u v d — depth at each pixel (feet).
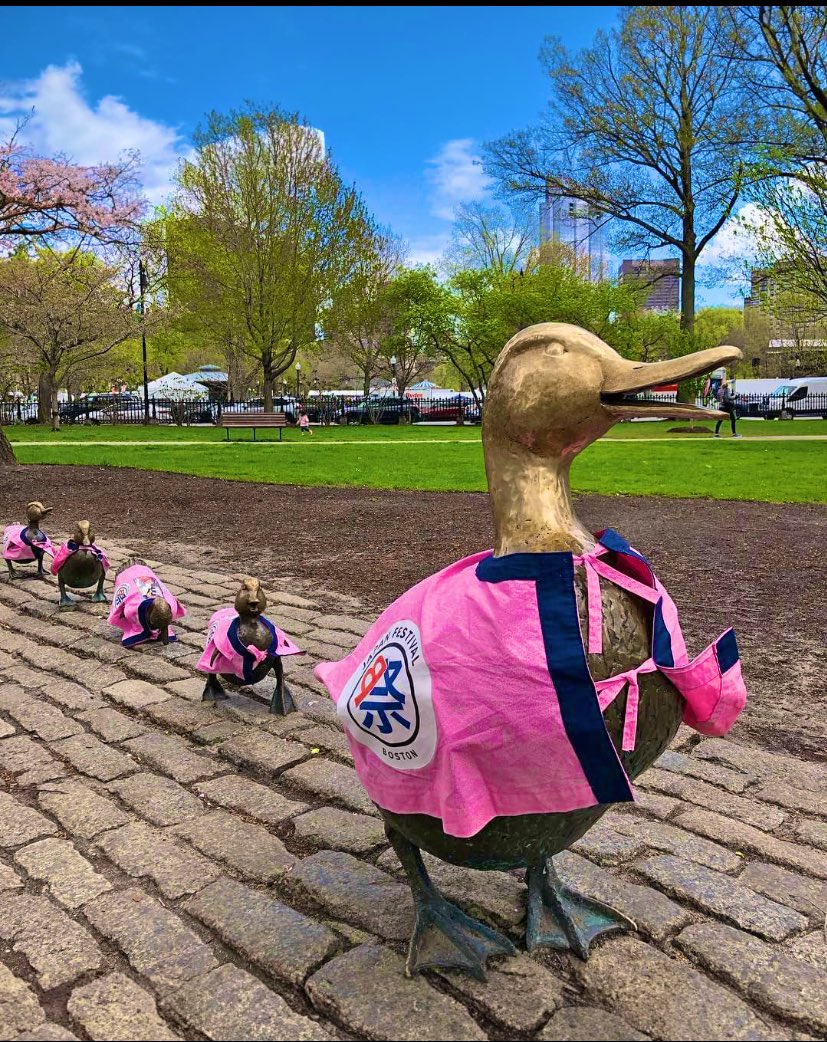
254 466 59.31
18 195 67.31
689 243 130.00
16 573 26.35
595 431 7.21
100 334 119.03
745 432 102.42
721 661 6.93
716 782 11.98
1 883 9.53
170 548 30.48
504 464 7.45
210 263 127.75
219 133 124.06
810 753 13.06
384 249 151.94
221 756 13.12
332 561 27.96
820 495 43.42
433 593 7.29
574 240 156.15
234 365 162.91
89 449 75.05
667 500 42.47
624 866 9.76
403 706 6.88
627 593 7.02
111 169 73.92
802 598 22.45
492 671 6.48
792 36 78.69
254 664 14.46
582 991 7.59
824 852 10.12
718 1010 7.29
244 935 8.41
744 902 8.98
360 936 8.41
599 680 6.53
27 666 17.66
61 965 8.05
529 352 7.25
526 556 6.76
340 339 151.43
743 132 112.16
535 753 6.41
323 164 128.98
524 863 7.39
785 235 64.64
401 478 51.85
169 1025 7.28
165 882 9.46
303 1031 7.15
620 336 126.00
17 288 108.68
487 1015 7.25
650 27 118.42
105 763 12.78
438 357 171.01
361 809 11.23
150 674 16.90
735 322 245.24
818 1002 7.41
